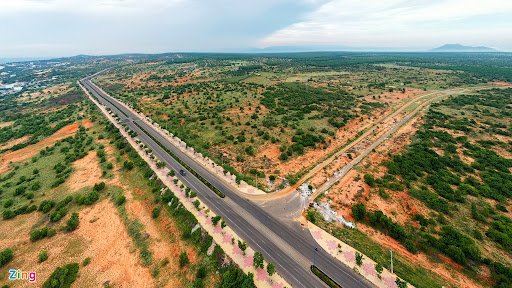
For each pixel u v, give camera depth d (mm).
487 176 84250
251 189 80562
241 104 165375
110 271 55188
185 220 66875
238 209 71688
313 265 54938
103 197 78375
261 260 53188
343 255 57312
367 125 133875
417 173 86750
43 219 70312
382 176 86125
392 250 58719
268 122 130125
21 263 57344
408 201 73438
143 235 63688
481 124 131250
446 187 78125
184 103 170500
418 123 135125
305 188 80500
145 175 87688
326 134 119250
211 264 55000
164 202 74125
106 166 95375
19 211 72875
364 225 66312
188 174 89250
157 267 55719
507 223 64500
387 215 69000
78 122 147250
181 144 113000
